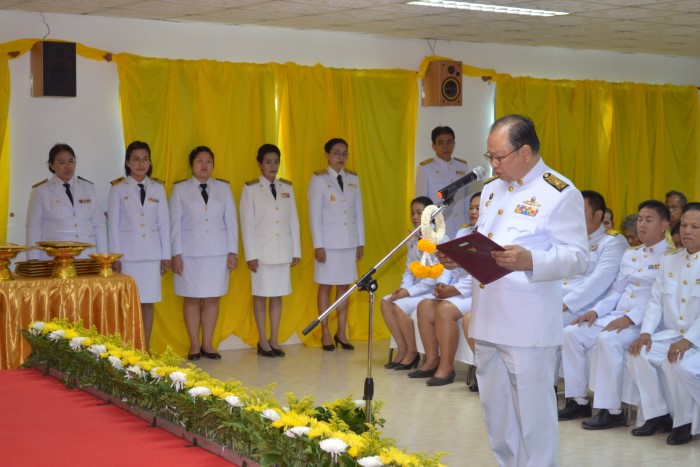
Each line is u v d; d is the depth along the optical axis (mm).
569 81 10141
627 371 5582
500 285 3738
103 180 7785
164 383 3586
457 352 6828
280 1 7008
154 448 3367
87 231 7270
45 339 4691
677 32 8898
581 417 5863
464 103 9570
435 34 8938
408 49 9203
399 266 9125
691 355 5238
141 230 7496
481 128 9695
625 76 10750
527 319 3691
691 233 5395
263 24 8227
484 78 9641
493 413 3953
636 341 5488
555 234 3637
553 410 3801
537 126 9922
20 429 3625
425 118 9328
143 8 7289
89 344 4297
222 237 7891
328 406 3594
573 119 10141
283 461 2967
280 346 8547
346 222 8359
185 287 7770
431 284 7426
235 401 3252
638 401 5531
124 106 7727
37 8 7254
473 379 6672
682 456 5008
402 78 9070
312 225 8289
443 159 9234
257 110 8312
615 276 6027
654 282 5719
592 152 10305
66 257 6016
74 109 7629
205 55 8148
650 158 10852
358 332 8961
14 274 6262
